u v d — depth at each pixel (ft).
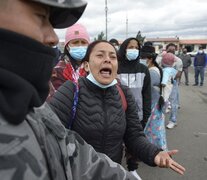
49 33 2.87
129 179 4.29
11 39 2.48
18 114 2.40
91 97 7.36
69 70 10.50
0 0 2.50
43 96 2.83
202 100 38.60
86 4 3.11
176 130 23.22
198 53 56.18
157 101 14.34
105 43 7.54
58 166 3.01
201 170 15.44
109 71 7.43
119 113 7.48
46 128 3.09
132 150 7.45
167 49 28.60
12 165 2.31
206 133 22.39
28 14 2.61
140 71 13.39
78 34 11.57
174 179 14.32
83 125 7.20
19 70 2.55
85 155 3.95
